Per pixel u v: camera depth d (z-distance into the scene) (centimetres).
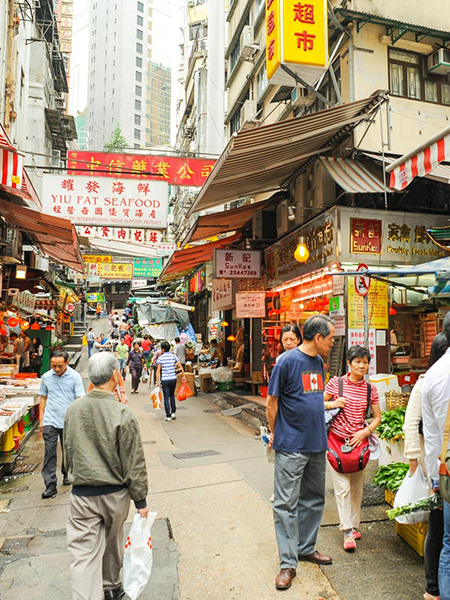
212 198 923
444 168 774
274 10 723
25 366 1302
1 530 423
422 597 295
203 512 442
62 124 2352
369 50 886
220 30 2234
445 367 254
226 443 725
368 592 302
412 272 558
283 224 1130
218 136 2205
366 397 369
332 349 813
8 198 946
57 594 311
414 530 355
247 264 1166
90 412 275
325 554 352
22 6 1430
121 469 272
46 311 2053
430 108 912
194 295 2409
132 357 1396
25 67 1486
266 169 816
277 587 307
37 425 877
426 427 263
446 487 231
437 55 907
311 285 941
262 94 1476
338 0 918
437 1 927
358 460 358
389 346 785
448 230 616
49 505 488
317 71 725
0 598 307
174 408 949
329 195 907
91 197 1027
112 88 7662
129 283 5541
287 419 332
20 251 1285
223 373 1328
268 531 397
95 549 266
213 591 309
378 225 812
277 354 1087
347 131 781
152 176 1072
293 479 324
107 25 7819
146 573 263
